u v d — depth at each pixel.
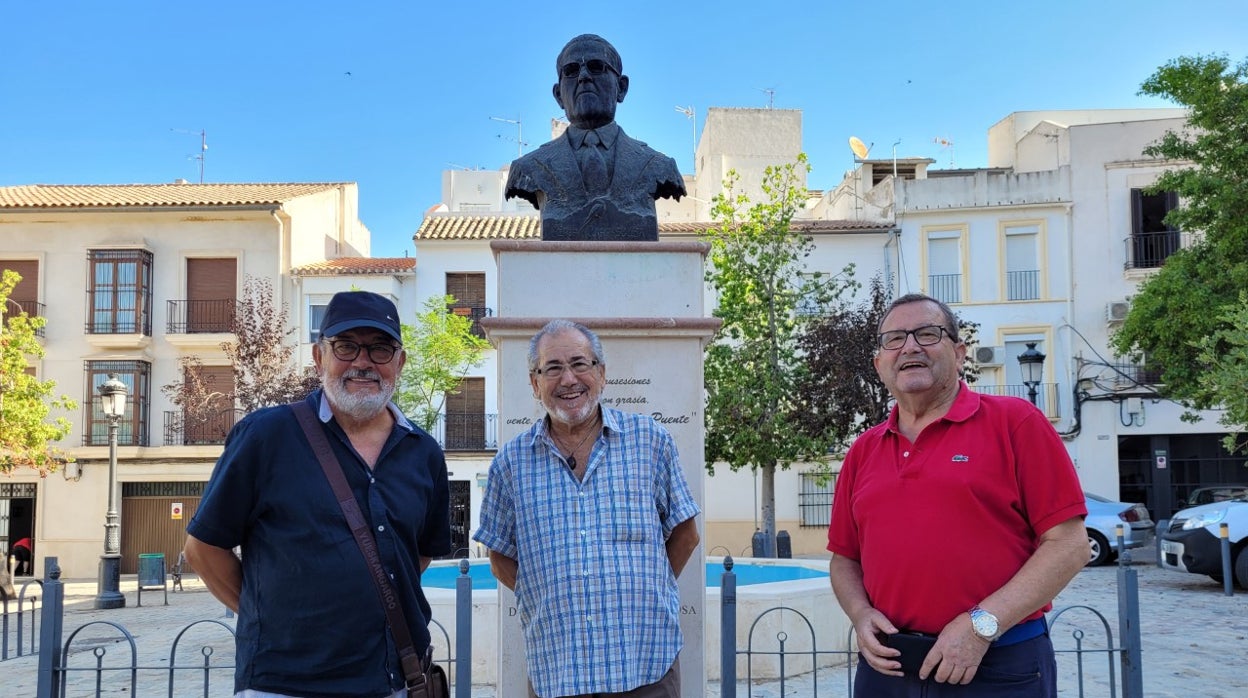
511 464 3.61
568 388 3.51
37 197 28.23
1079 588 14.89
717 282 19.62
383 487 3.13
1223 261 18.72
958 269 26.88
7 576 18.80
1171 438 25.94
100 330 26.91
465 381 26.92
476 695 7.20
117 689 8.04
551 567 3.43
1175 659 8.57
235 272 27.28
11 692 7.98
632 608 3.40
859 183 30.45
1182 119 26.16
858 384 18.53
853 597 3.42
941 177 28.48
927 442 3.27
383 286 27.02
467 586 5.15
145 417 26.86
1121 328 23.50
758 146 34.56
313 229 29.00
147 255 27.11
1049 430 3.18
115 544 16.42
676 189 5.77
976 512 3.13
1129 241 26.20
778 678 7.59
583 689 3.33
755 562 11.56
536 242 5.25
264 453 3.07
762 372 19.09
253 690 2.99
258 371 22.91
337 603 2.99
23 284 27.23
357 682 2.99
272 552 3.03
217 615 14.14
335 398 3.12
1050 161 28.39
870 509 3.33
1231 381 13.20
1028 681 3.09
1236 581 14.34
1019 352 26.61
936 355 3.30
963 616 3.02
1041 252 26.59
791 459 19.44
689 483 5.10
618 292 5.27
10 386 20.59
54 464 21.84
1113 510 19.47
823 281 26.81
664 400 5.15
